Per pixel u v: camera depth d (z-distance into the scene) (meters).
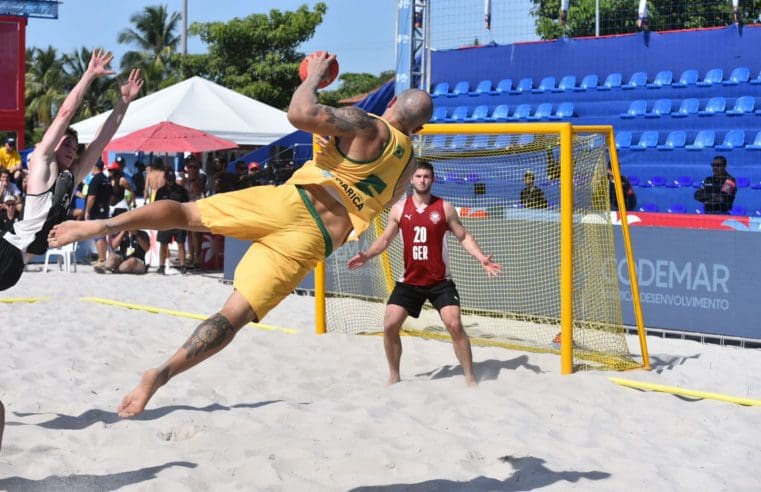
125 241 14.32
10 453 4.64
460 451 4.85
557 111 17.66
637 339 9.03
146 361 7.11
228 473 4.39
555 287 8.70
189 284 12.60
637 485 4.40
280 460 4.59
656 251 9.23
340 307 8.96
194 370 6.75
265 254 3.82
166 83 44.56
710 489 4.39
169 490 4.15
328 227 3.88
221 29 35.56
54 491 4.13
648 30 17.17
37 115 54.94
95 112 53.09
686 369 7.48
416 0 16.66
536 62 18.30
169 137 15.56
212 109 17.72
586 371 6.92
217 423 5.32
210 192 17.30
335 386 6.36
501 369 6.84
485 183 9.07
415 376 6.81
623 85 17.17
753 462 4.89
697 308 9.00
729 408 5.97
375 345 7.70
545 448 5.01
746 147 15.38
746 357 8.16
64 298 10.29
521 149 7.90
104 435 4.96
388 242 6.50
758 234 8.62
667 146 16.16
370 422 5.37
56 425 5.20
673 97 16.77
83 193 16.34
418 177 6.32
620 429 5.51
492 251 9.08
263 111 18.59
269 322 9.38
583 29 19.97
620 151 16.62
